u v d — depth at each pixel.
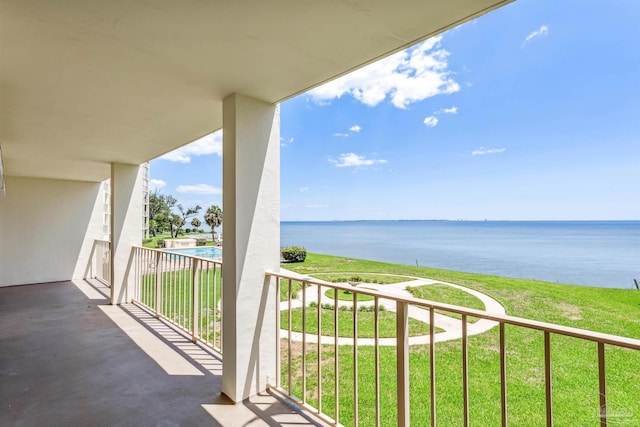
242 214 2.39
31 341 3.49
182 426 2.03
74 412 2.18
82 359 3.02
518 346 4.11
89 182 7.50
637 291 7.73
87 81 2.21
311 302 6.64
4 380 2.62
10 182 6.57
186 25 1.57
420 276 10.69
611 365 3.48
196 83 2.24
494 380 3.18
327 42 1.74
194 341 3.47
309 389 2.94
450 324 5.10
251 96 2.47
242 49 1.81
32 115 2.90
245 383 2.36
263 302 2.48
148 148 4.14
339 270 12.58
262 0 1.38
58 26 1.57
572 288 8.28
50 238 6.98
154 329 3.90
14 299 5.44
